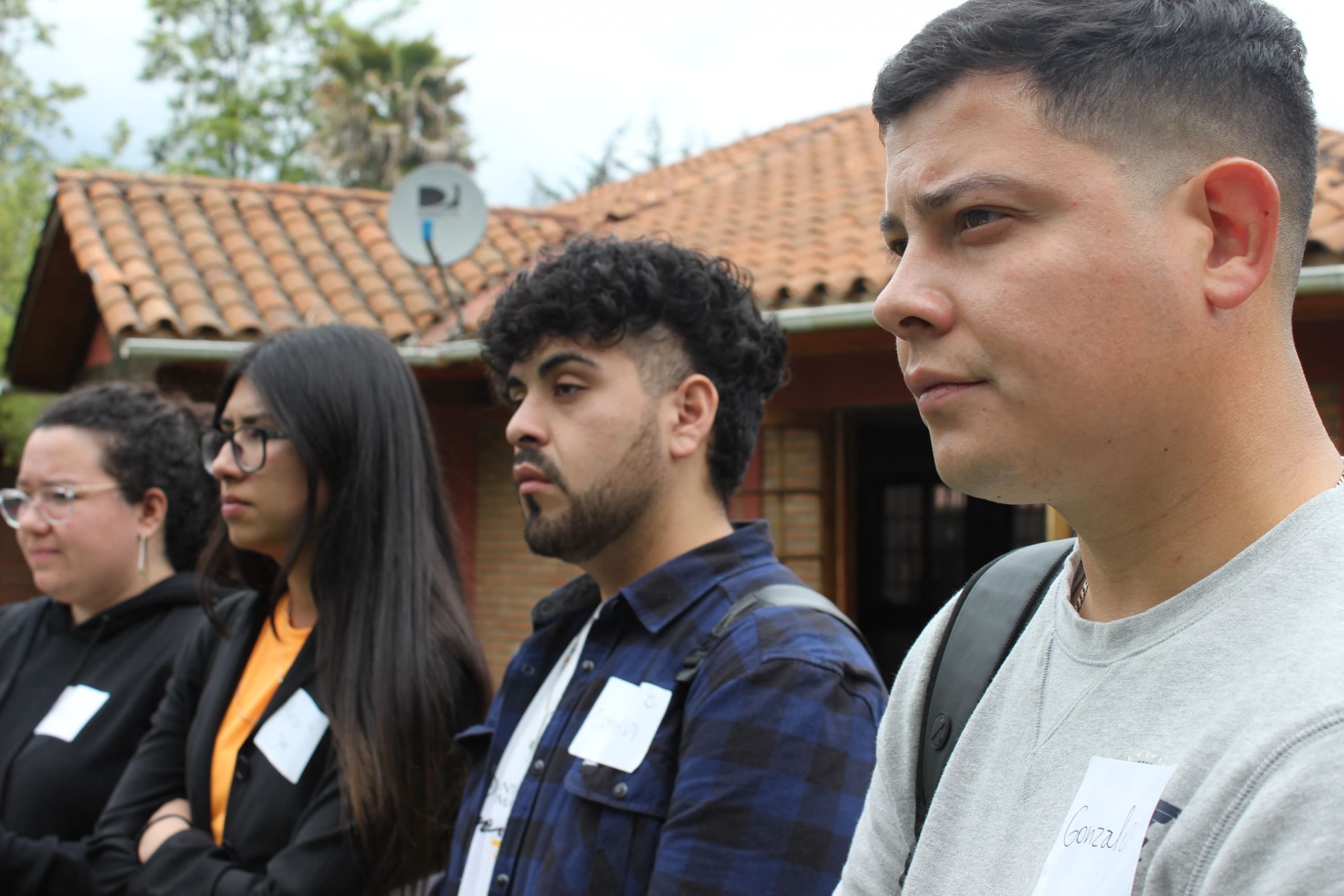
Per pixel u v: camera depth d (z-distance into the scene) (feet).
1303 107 2.65
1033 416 2.56
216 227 23.73
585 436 5.23
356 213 25.62
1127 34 2.52
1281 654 2.27
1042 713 2.82
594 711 5.03
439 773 6.22
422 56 66.59
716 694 4.63
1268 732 2.16
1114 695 2.60
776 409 17.75
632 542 5.41
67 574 8.55
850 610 17.95
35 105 49.01
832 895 4.27
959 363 2.63
